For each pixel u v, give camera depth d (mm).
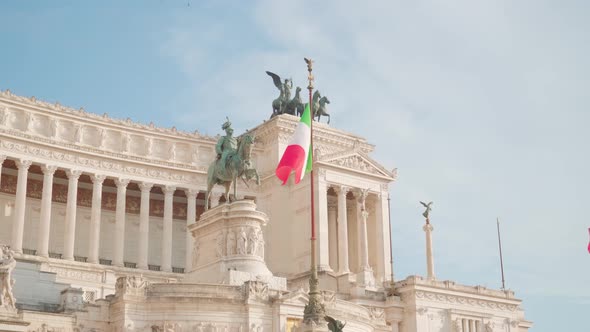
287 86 135250
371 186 126438
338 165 122812
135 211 126500
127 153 119312
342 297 100875
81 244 120875
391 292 102688
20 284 74000
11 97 110938
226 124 87938
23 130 111562
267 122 128625
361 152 125875
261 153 129750
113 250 120938
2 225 115312
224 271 79438
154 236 127500
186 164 122875
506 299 109188
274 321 70812
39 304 73688
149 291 70062
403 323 101688
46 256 107812
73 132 115812
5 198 116375
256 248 81062
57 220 120062
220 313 69625
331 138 131500
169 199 120625
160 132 122812
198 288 70438
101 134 118062
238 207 81750
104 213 124062
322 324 48688
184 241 129125
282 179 57000
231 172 84312
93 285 105250
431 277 108750
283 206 124562
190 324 68875
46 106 113688
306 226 120188
